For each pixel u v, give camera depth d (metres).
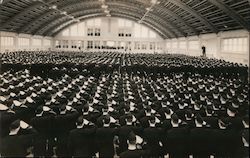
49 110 9.93
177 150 8.47
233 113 11.05
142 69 27.02
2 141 7.36
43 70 26.19
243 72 26.52
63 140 9.57
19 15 47.12
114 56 43.75
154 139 8.57
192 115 10.65
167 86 17.42
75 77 22.50
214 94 15.75
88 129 8.40
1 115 9.58
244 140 8.55
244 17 32.09
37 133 8.38
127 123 8.97
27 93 13.36
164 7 49.00
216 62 31.45
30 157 8.16
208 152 8.52
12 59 29.78
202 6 37.66
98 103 11.81
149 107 10.49
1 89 14.29
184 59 37.59
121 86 17.27
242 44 34.69
